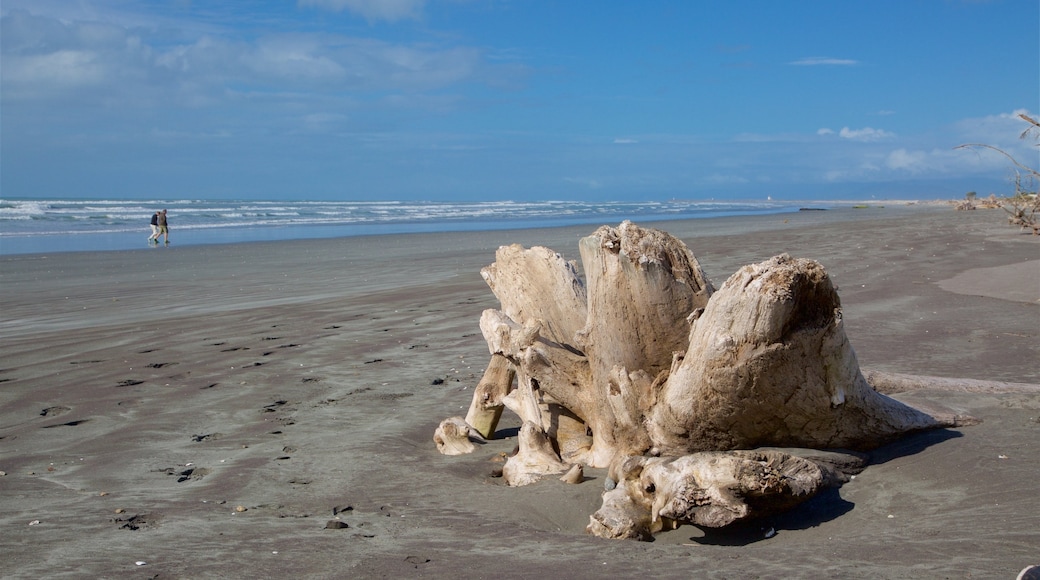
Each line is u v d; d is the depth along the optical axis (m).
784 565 3.30
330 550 3.75
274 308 12.48
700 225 40.53
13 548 3.83
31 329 10.95
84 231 38.97
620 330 4.78
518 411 5.53
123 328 10.87
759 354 4.19
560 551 3.66
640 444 4.77
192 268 19.98
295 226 45.44
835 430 4.66
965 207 43.06
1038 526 3.51
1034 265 14.67
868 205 88.69
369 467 5.28
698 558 3.48
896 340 8.76
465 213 68.44
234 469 5.26
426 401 7.02
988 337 8.74
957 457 4.51
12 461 5.48
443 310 11.82
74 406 7.00
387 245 27.94
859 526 3.85
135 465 5.39
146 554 3.73
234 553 3.73
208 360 8.80
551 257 5.87
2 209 50.44
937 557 3.26
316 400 7.12
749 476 3.82
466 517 4.27
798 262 4.21
